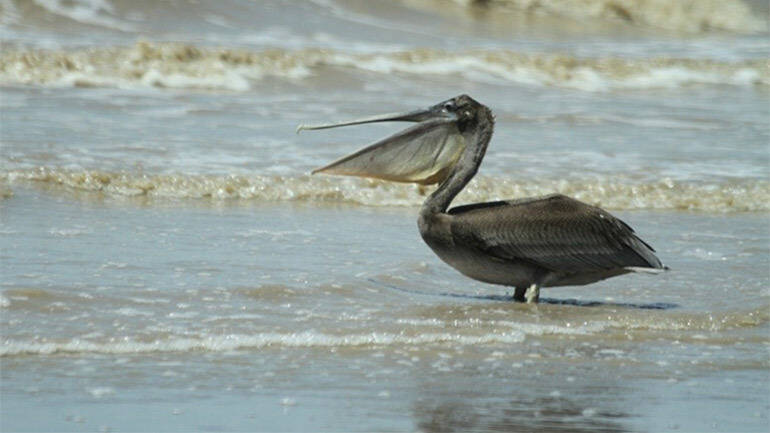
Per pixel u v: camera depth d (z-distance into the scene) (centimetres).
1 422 765
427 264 1306
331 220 1553
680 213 1730
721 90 3117
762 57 3662
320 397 848
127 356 921
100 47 2689
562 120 2403
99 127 2020
